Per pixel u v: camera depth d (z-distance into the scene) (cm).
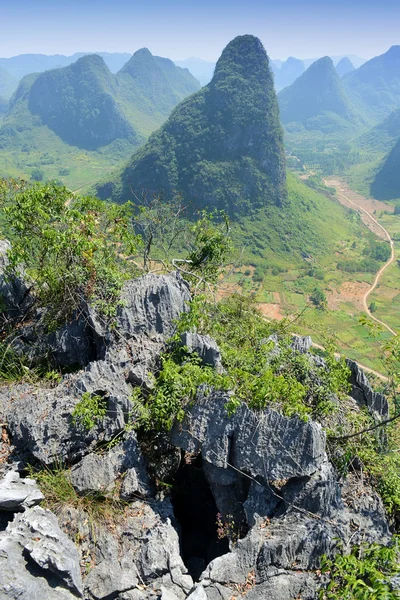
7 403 916
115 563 709
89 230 1090
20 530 665
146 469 870
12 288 1127
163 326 1033
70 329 1029
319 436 796
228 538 818
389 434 1120
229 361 1023
